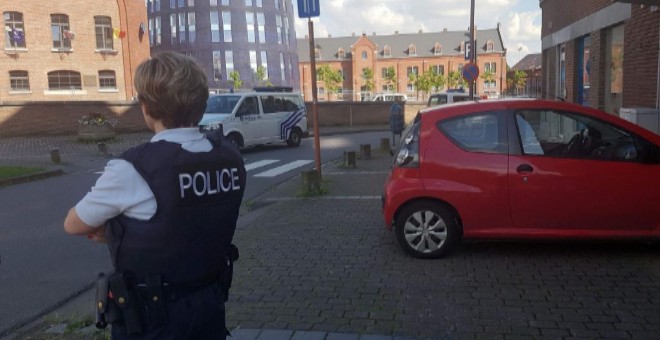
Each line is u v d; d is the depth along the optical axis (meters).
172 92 2.13
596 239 5.54
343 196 9.64
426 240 5.81
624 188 5.39
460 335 4.04
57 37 37.19
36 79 36.53
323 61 109.50
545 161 5.51
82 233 2.09
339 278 5.34
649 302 4.54
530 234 5.58
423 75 87.00
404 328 4.18
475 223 5.68
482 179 5.60
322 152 18.69
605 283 4.97
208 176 2.15
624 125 5.50
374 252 6.16
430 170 5.74
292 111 20.38
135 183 2.01
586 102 15.79
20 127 24.67
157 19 71.38
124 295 2.03
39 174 13.42
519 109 5.68
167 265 2.05
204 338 2.19
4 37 35.44
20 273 6.09
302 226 7.50
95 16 38.28
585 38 15.83
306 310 4.58
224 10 68.81
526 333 4.04
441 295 4.82
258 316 4.48
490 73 98.44
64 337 4.32
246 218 8.33
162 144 2.08
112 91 39.22
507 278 5.18
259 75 69.88
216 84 68.62
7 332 4.58
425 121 5.87
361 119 34.47
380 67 107.00
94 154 18.70
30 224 8.41
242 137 18.05
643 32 11.17
